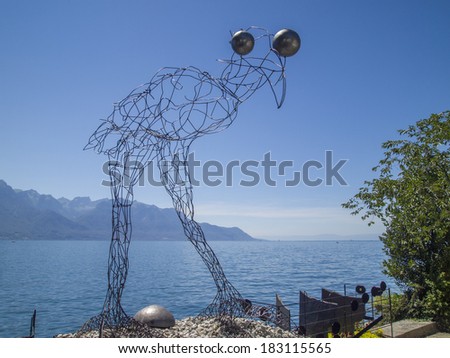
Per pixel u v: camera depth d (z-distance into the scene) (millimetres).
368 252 121750
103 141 7004
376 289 9750
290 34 6684
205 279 43031
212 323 7426
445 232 9742
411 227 10461
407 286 10695
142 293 31734
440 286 9664
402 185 11078
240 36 6754
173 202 7137
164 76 7047
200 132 7098
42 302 28281
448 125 10602
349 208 11867
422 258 10422
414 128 11477
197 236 7184
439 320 9719
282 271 49625
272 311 8594
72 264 70125
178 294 31047
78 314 23781
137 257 97312
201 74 7082
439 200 10148
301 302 9211
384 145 11938
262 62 6926
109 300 6859
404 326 9281
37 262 75250
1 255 101438
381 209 11391
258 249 163875
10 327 20188
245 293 29031
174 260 84188
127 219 6848
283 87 6898
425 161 10984
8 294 31953
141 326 6984
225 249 164250
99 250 146375
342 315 8789
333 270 50750
